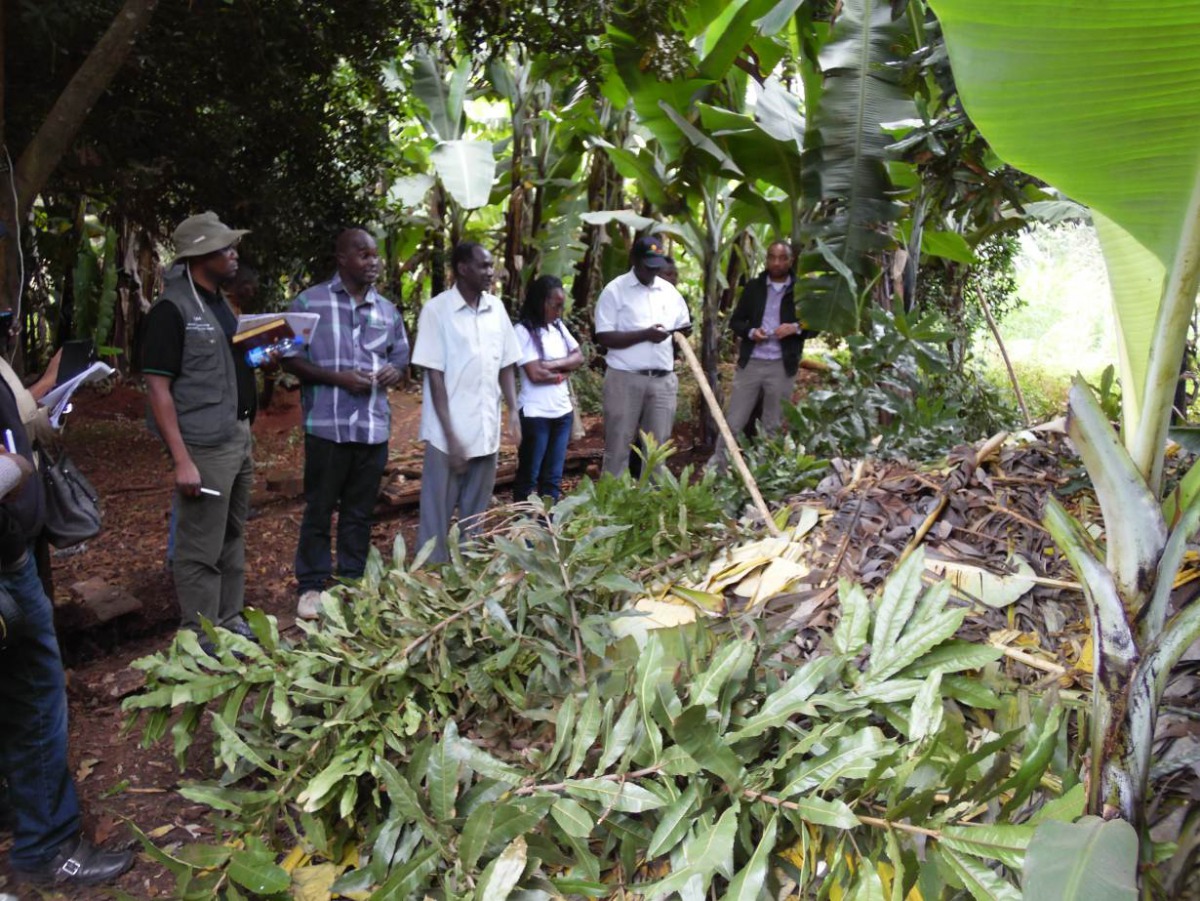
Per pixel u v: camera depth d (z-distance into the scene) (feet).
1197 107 4.38
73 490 8.63
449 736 6.62
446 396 12.89
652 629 8.07
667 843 5.87
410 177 30.58
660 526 9.22
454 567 8.71
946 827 5.42
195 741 9.68
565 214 30.07
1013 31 4.40
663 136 22.68
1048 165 4.79
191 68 16.80
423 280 36.01
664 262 17.57
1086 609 7.59
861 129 19.44
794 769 6.06
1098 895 4.51
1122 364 5.45
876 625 6.81
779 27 18.65
